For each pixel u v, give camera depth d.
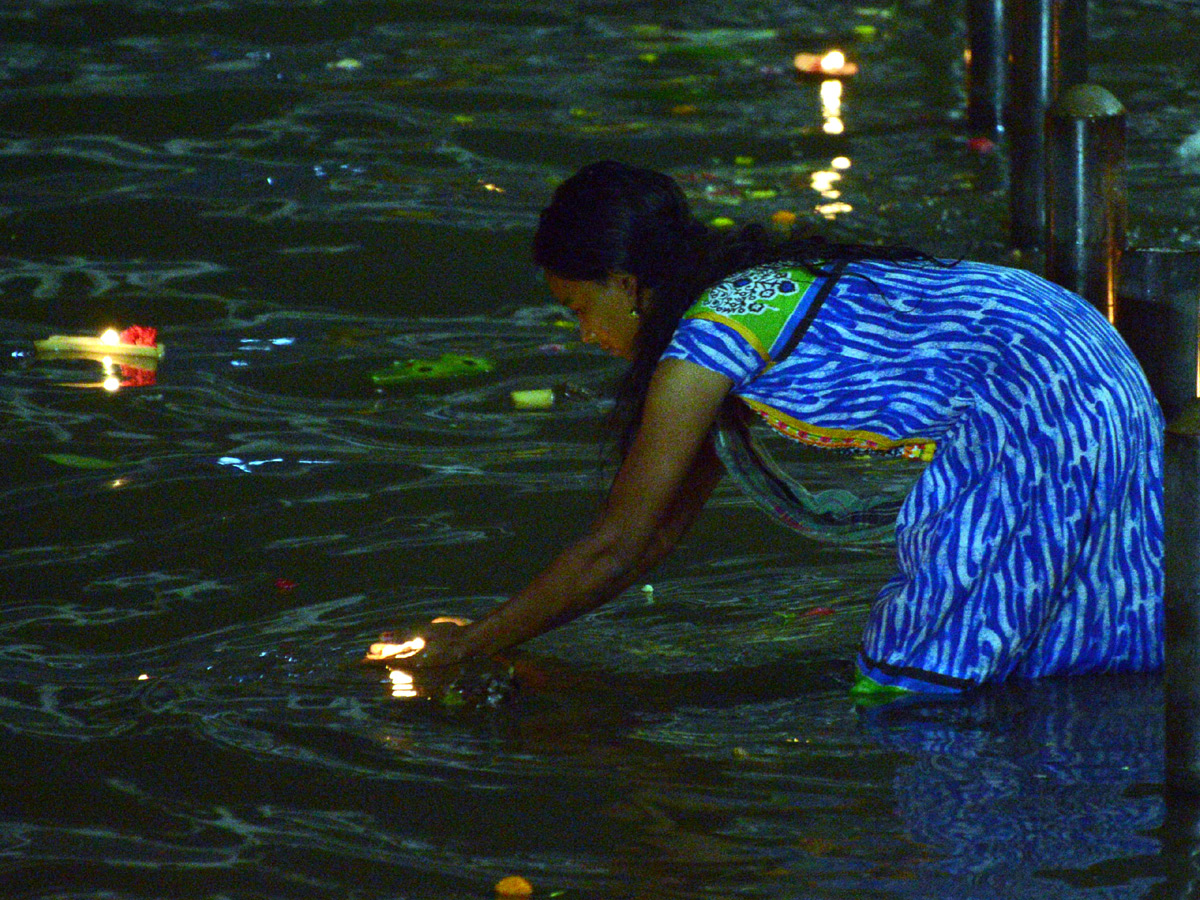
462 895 9.27
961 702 11.39
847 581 13.59
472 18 36.72
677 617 13.00
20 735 11.20
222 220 23.84
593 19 36.81
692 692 11.72
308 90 30.83
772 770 10.56
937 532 11.44
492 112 29.39
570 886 9.32
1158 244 21.59
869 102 29.55
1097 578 11.60
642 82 31.36
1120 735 10.87
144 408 17.56
